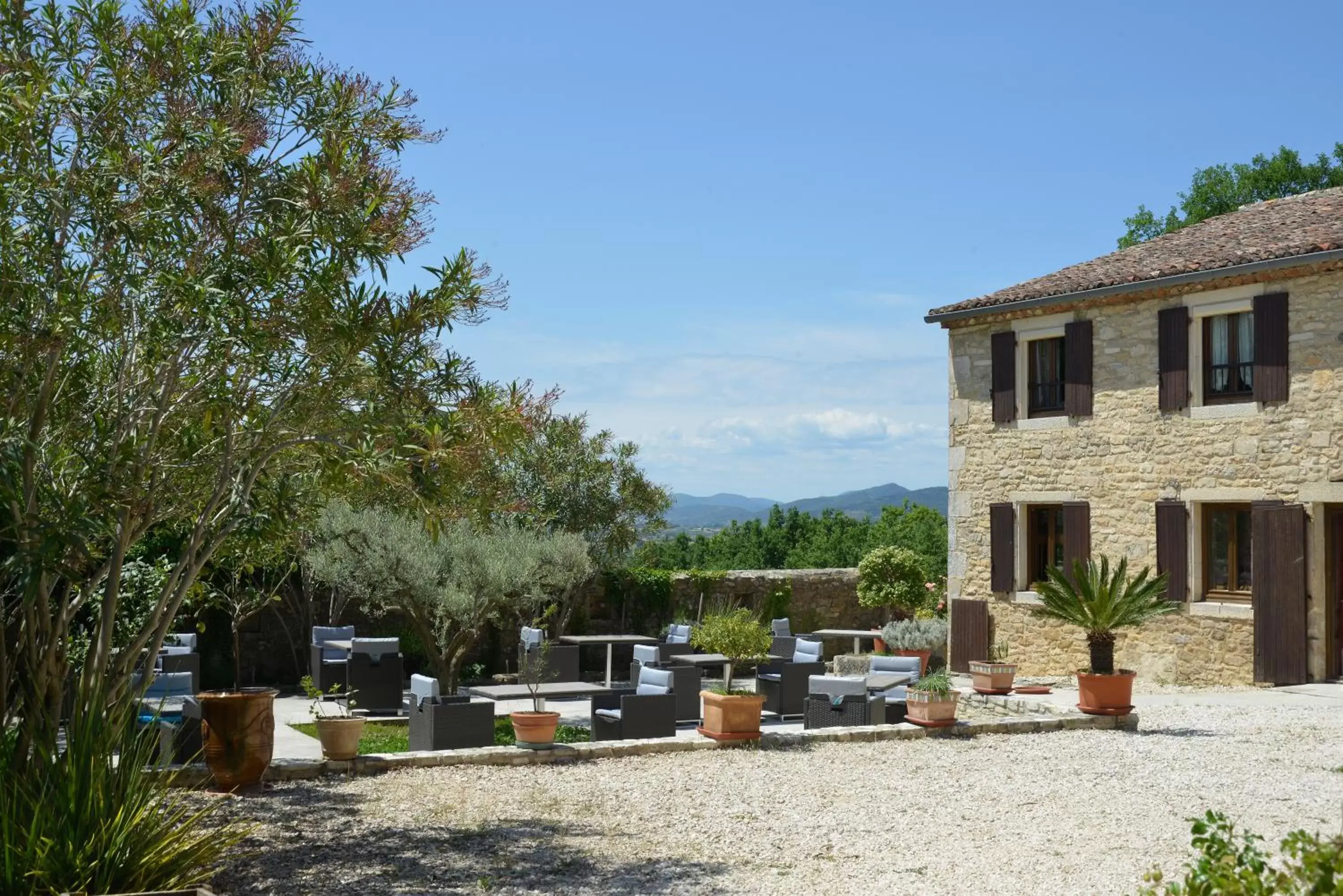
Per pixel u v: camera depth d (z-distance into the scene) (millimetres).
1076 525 17328
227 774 9086
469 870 6961
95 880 5504
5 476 6223
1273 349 15094
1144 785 9406
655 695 11703
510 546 14711
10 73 6754
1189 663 16109
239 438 7453
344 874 6871
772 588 21719
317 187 7012
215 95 7305
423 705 10852
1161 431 16406
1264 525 15047
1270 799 8828
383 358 6988
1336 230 15242
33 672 6883
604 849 7445
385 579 13930
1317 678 14906
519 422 7375
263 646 17641
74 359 7109
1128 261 17656
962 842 7609
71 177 6773
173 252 7004
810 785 9430
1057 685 16438
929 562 28672
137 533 7473
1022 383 18266
